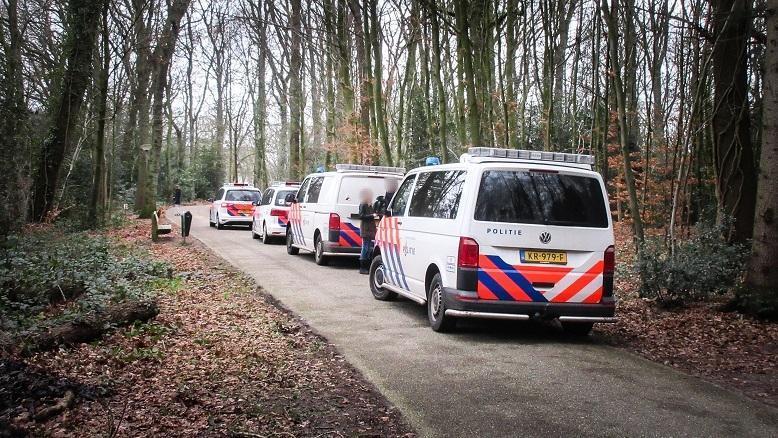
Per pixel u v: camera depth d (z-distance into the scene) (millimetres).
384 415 4680
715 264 8945
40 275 8461
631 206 10961
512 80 19547
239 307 8797
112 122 23641
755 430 4445
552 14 15172
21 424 3992
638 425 4492
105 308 7043
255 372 5676
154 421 4359
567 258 6969
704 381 5648
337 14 21625
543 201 6996
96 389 4828
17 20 13508
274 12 28391
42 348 5941
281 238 19906
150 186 26562
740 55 10273
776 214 8031
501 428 4414
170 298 9109
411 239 8453
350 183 13680
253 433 4246
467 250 6863
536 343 7055
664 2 15250
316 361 6176
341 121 24969
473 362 6164
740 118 10625
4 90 11406
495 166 7031
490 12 17297
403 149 29906
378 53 18688
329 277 12211
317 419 4586
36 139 15945
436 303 7543
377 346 6773
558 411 4766
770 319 8000
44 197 17297
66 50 17453
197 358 6059
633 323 8195
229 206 24266
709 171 15609
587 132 22375
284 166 55344
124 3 22406
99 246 12617
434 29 14875
